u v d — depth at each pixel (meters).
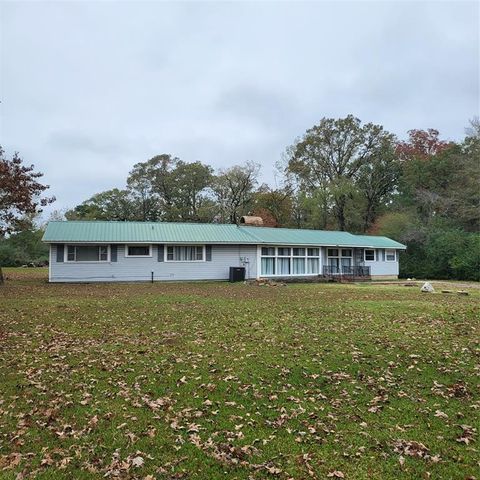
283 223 53.06
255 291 20.52
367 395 6.13
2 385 6.38
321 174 53.47
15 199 22.52
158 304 14.59
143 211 63.59
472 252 34.06
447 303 15.27
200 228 29.94
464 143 43.84
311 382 6.61
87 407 5.62
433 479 4.01
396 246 35.88
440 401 5.94
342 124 51.72
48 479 3.97
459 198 39.47
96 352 8.12
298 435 4.89
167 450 4.52
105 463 4.26
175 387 6.36
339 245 32.31
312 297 17.50
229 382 6.57
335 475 4.06
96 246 25.86
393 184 52.66
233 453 4.47
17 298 16.08
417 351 8.23
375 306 14.25
